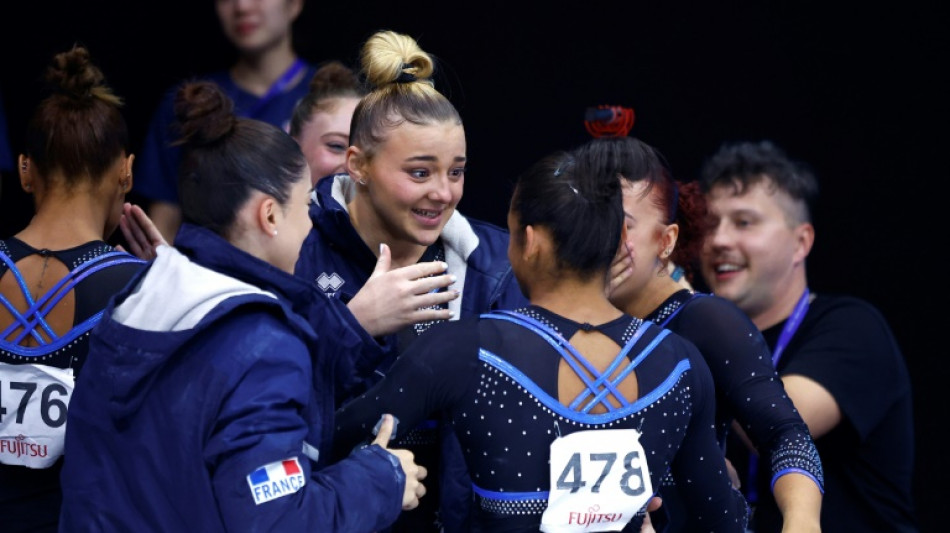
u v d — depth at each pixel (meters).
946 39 21.95
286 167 9.98
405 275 11.28
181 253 9.98
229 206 9.81
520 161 22.39
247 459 9.02
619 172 11.45
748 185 15.62
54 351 11.29
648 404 9.84
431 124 12.02
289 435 9.21
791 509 10.66
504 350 9.80
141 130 21.27
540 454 9.67
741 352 11.27
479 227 13.37
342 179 12.98
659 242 11.76
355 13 22.03
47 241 11.70
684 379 10.11
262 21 18.80
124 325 9.47
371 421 10.03
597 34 22.38
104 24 20.95
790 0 22.20
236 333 9.34
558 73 22.42
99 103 11.94
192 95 9.92
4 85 21.00
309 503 9.21
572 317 10.02
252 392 9.20
